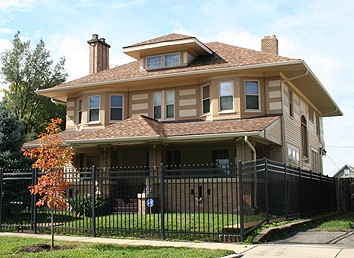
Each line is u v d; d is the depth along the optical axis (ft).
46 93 87.56
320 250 32.78
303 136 90.43
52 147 37.14
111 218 50.31
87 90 83.71
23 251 34.63
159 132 66.85
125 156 81.35
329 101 98.12
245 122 68.33
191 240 38.63
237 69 71.10
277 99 72.18
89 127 82.53
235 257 30.17
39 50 134.51
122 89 82.28
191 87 77.46
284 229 43.19
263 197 45.73
